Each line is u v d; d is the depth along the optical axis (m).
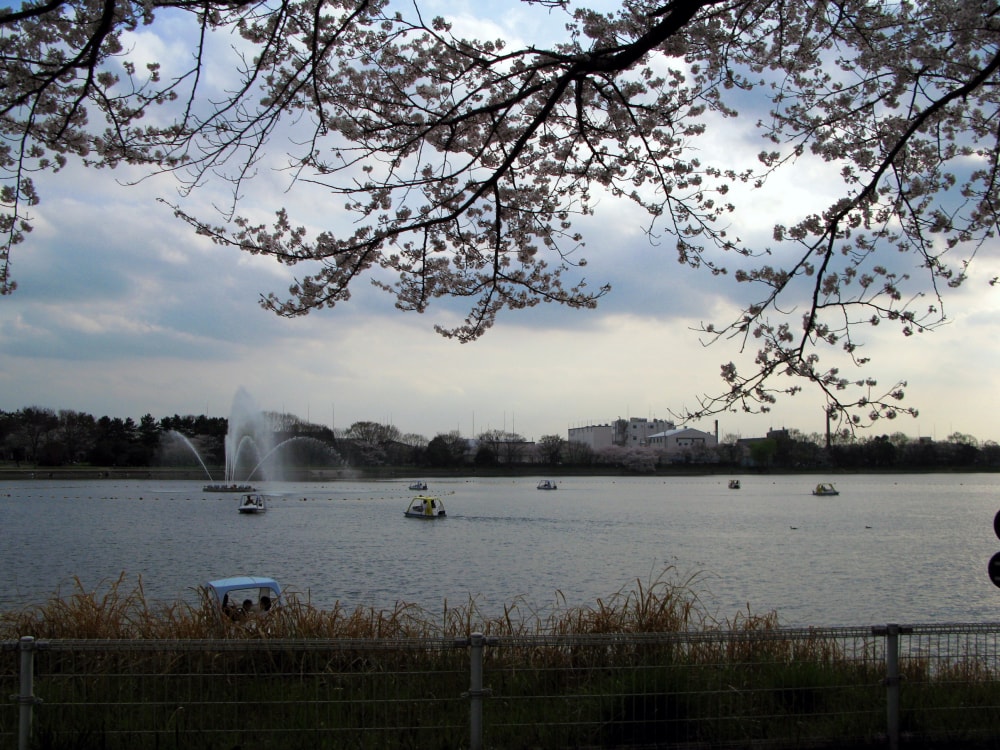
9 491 100.94
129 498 89.31
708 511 79.62
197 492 102.25
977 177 11.05
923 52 9.88
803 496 112.31
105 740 6.94
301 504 84.62
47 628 10.33
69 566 37.06
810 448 168.50
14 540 48.44
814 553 44.00
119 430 152.62
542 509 81.62
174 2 8.02
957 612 26.94
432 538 51.19
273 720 7.21
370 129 9.62
